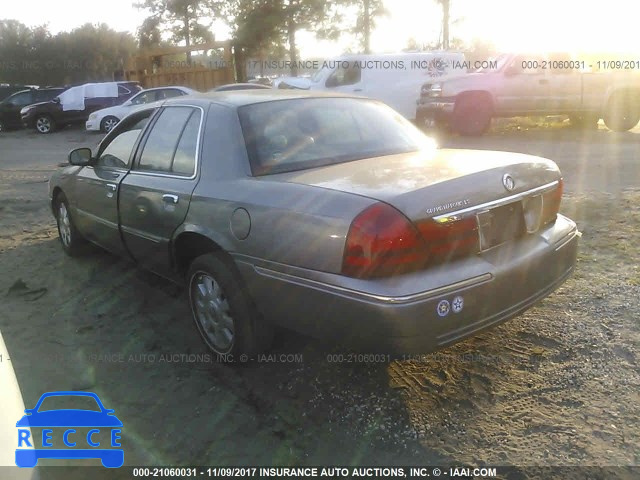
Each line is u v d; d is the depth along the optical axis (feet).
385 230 9.09
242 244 10.97
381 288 9.09
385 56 50.98
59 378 12.20
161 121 14.51
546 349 12.27
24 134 70.54
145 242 14.28
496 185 10.44
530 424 10.07
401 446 9.75
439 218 9.50
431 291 9.21
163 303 15.85
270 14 78.02
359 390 11.31
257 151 11.82
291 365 12.26
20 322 14.90
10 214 26.35
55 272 18.48
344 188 10.02
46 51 164.25
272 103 13.01
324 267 9.64
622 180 27.30
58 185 19.17
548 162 12.25
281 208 10.30
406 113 51.70
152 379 12.08
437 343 9.45
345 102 14.08
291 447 9.86
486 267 9.98
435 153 12.75
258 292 10.84
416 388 11.25
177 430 10.43
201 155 12.61
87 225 17.53
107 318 15.01
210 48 81.46
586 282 15.35
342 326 9.57
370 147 12.82
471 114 45.55
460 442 9.75
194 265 12.37
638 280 15.24
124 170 15.28
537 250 10.98
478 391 11.05
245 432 10.30
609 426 9.87
